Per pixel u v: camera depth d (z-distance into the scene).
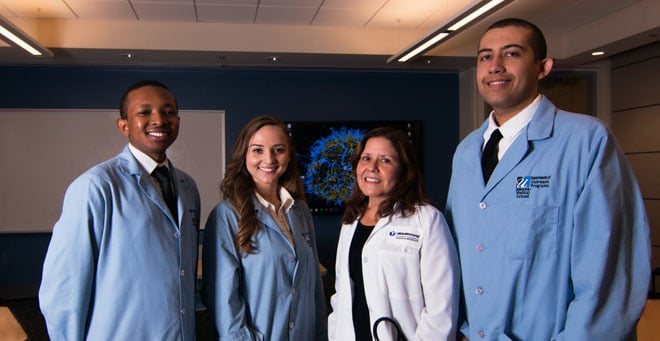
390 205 1.64
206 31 5.12
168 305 1.51
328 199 6.29
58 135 5.76
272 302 1.69
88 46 4.92
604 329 1.16
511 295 1.31
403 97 6.54
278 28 5.25
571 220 1.25
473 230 1.44
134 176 1.60
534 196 1.30
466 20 3.80
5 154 5.68
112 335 1.46
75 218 1.45
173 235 1.59
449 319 1.45
